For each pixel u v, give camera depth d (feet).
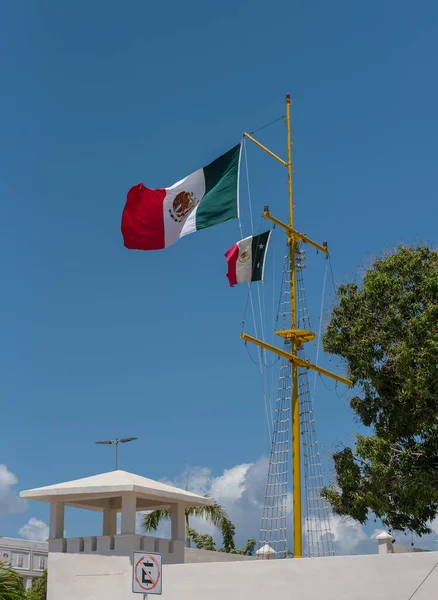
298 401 93.20
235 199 91.97
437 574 65.05
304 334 94.48
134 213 93.71
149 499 89.45
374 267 96.32
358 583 67.51
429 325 87.66
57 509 83.61
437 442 90.58
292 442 91.71
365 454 91.71
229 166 92.68
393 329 90.27
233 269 93.40
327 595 68.39
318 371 95.50
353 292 95.96
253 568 71.82
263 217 93.56
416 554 66.13
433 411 88.69
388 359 91.15
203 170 93.45
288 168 99.35
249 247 92.99
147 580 58.13
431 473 91.04
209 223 92.38
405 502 92.48
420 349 86.89
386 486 91.97
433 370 85.76
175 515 85.97
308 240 98.58
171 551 83.35
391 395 92.84
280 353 92.02
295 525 88.84
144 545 80.69
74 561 77.77
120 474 83.10
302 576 69.77
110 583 75.97
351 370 95.40
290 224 97.60
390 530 97.30
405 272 92.32
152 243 93.66
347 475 94.02
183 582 73.97
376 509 92.17
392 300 91.66
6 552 237.04
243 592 71.61
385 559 67.10
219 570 73.10
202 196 93.40
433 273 90.48
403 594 65.72
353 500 94.68
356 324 92.94
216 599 72.43
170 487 85.61
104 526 90.12
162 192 93.66
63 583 77.51
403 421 92.32
